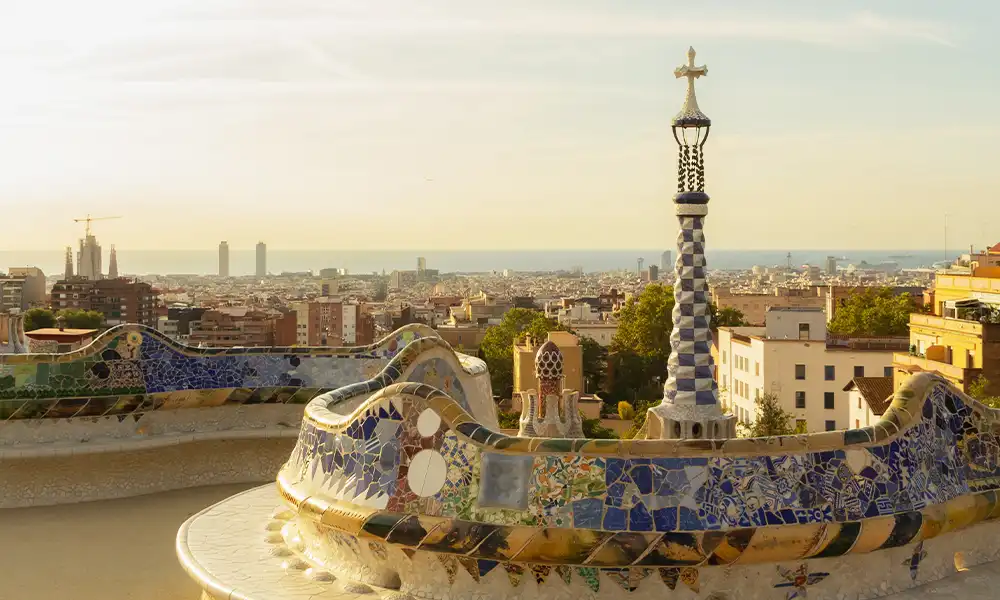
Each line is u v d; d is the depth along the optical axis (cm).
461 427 657
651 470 623
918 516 642
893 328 8594
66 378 1116
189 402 1166
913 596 662
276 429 1200
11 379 1098
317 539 744
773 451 632
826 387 6312
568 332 10069
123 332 1141
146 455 1142
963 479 698
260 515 871
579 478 627
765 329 6969
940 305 5494
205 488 1165
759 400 5859
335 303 19612
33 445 1092
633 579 626
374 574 692
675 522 611
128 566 908
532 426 1114
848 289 11675
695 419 1290
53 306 15612
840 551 623
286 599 668
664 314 10162
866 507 635
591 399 7281
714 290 16950
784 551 613
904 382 700
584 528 615
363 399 869
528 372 6931
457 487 648
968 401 719
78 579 877
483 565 644
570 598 633
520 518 627
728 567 627
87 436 1125
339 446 709
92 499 1112
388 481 670
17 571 893
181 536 809
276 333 16012
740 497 620
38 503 1090
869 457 647
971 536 727
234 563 743
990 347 4375
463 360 1082
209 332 15588
